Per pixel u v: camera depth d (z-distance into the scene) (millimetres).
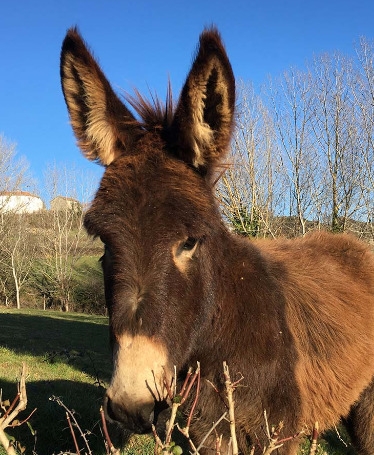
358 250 1323
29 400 1943
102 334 5223
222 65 736
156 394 660
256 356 846
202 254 775
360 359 1081
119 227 707
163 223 708
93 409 1807
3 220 10789
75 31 833
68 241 11516
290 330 938
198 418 875
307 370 958
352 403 1141
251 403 843
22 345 4012
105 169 837
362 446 1236
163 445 526
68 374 2760
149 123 878
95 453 1438
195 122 763
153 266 691
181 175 758
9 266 10805
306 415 945
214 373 850
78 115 868
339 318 1058
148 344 666
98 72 836
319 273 1129
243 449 873
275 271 1027
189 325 744
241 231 3682
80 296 10398
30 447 1458
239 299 865
